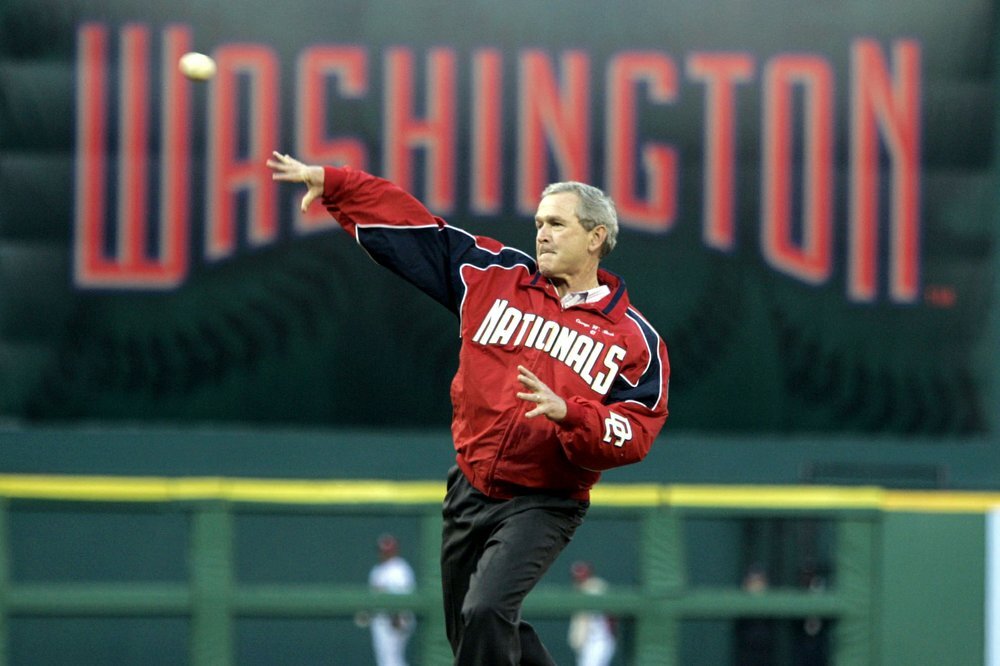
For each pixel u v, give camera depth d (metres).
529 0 31.80
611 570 38.84
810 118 32.00
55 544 32.88
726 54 31.97
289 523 37.75
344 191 16.66
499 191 31.61
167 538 33.50
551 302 16.73
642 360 16.50
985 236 32.19
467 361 16.66
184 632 36.22
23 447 30.72
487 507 16.67
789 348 31.92
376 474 31.34
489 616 15.71
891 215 32.09
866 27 32.19
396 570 35.88
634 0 31.92
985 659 32.00
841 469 31.98
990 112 32.25
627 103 31.81
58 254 30.94
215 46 31.36
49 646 35.50
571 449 15.71
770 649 33.91
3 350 30.77
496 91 31.69
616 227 16.92
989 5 32.22
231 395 31.23
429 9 31.67
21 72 30.98
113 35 31.17
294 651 40.50
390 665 40.12
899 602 32.06
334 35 31.53
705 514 31.83
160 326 31.09
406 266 16.81
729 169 31.91
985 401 32.16
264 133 31.39
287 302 31.34
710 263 31.86
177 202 31.16
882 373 32.00
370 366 31.42
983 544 32.06
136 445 30.98
